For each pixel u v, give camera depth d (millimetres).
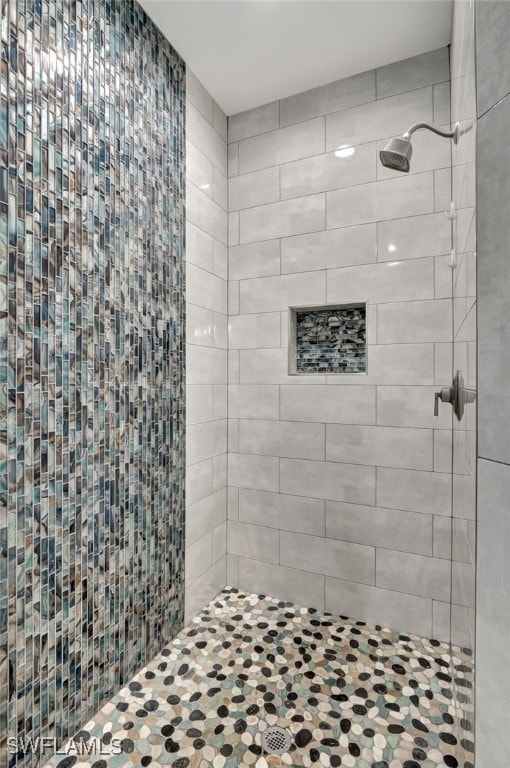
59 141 1263
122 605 1549
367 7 1629
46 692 1242
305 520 2139
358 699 1513
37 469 1206
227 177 2320
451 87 1740
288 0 1596
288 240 2170
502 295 490
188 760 1268
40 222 1206
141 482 1650
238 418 2301
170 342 1833
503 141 479
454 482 1524
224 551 2311
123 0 1537
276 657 1742
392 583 1946
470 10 737
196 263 2029
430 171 1869
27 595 1180
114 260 1495
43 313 1220
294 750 1305
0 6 1078
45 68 1211
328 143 2076
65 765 1243
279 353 2193
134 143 1598
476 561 555
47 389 1235
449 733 1369
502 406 490
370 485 1990
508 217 473
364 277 1995
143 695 1521
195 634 1899
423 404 1881
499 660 495
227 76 2020
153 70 1712
